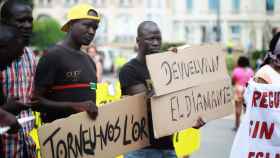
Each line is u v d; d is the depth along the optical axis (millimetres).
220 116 10031
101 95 10969
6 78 7664
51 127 7793
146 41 9406
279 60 8977
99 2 124688
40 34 92875
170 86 9031
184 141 10461
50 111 8398
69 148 7992
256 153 8969
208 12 123750
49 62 8398
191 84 9406
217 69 9961
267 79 8953
